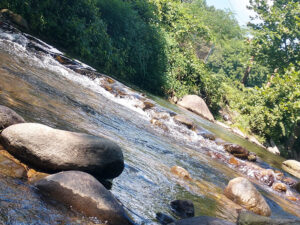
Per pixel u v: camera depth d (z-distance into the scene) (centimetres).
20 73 777
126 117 957
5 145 379
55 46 1409
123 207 364
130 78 1922
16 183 313
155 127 1046
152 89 2038
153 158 662
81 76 1170
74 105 754
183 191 534
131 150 635
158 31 2178
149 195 446
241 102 2569
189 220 365
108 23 1866
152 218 374
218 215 489
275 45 2895
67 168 377
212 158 988
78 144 392
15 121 414
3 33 1082
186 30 2556
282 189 926
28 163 372
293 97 2250
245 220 474
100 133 630
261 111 2425
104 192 326
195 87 2330
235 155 1124
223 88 2619
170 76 2155
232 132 2145
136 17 2000
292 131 2728
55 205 300
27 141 372
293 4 2809
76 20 1603
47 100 671
